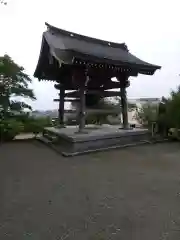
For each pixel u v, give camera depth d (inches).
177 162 260.2
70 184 187.6
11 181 196.7
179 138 420.2
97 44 475.5
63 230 114.0
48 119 578.9
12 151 345.7
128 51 494.0
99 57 327.0
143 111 478.0
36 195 163.6
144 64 375.2
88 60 318.0
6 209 140.2
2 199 156.6
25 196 161.8
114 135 368.2
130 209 138.4
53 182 193.2
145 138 413.7
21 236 108.6
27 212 135.6
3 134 463.8
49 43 387.5
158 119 443.2
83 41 459.8
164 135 446.9
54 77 508.4
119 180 197.3
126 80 418.3
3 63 492.4
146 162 262.1
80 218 127.2
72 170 231.6
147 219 125.0
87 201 151.8
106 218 126.8
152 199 153.9
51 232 112.0
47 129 470.9
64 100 511.8
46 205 145.8
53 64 411.2
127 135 386.6
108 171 226.5
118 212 134.4
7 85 501.4
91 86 438.0
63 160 279.9
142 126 491.5
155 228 115.0
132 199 154.3
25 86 530.0
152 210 136.6
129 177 205.8
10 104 510.0
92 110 527.5
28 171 228.7
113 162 265.1
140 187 178.7
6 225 119.6
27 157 299.3
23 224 120.6
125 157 291.4
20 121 506.0
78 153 311.3
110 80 434.0
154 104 471.2
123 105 426.3
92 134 355.3
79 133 362.9
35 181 195.9
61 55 349.7
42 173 221.3
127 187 179.0
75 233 110.8
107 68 368.2
